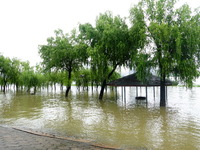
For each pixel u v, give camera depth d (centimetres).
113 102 2867
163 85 2362
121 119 1598
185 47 2073
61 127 1312
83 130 1227
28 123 1439
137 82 2717
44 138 868
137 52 2423
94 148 723
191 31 1969
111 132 1180
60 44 3497
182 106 2353
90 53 2625
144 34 2144
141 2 2298
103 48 2717
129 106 2419
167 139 1034
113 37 2556
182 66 2025
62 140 838
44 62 3675
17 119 1596
